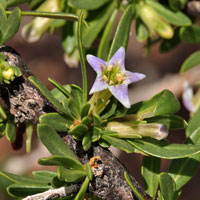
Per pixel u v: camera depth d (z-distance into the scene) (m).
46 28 0.32
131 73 0.26
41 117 0.26
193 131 0.28
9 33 0.27
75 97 0.27
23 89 0.26
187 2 0.33
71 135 0.26
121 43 0.27
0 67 0.26
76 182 0.26
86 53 0.31
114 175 0.26
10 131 0.27
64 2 0.31
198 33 0.32
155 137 0.26
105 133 0.26
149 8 0.31
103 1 0.31
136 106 0.27
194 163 0.28
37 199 0.26
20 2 0.29
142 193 0.27
